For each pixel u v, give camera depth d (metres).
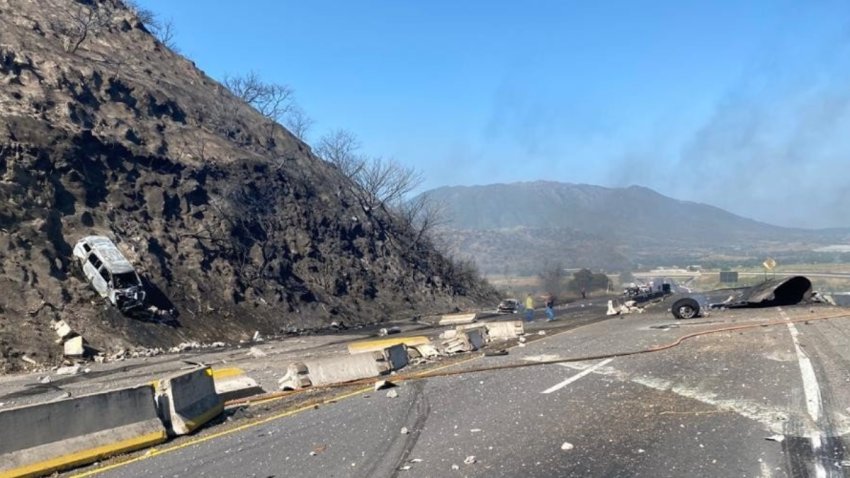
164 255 34.81
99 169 35.03
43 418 8.11
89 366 22.70
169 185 38.56
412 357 18.34
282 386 14.19
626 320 27.86
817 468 6.63
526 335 24.12
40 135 32.47
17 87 34.88
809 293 29.73
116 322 27.72
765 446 7.43
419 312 53.56
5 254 26.73
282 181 48.94
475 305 64.62
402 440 8.48
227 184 42.94
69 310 26.58
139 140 39.56
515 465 7.14
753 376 11.48
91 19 48.53
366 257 54.03
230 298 36.16
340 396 12.27
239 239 40.66
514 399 10.73
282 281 41.78
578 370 13.27
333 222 52.00
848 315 22.58
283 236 45.22
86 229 31.52
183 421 9.71
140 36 55.28
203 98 52.97
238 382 13.91
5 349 22.53
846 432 7.88
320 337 34.97
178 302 32.62
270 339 34.09
